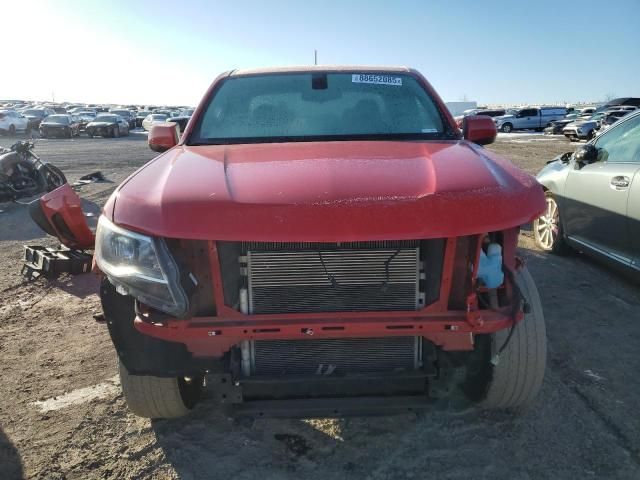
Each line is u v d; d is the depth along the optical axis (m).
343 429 2.89
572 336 3.90
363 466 2.60
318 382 2.39
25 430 2.96
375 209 2.10
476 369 2.74
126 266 2.21
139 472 2.60
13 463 2.69
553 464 2.58
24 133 37.38
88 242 3.59
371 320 2.24
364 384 2.42
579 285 4.94
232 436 2.85
